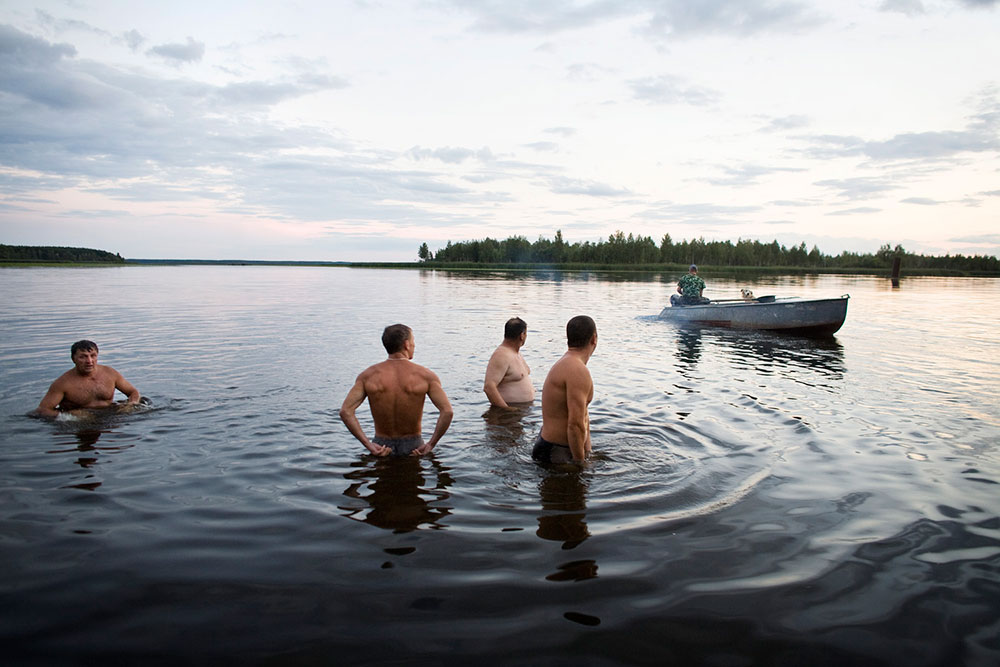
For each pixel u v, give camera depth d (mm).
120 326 12727
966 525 3424
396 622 2420
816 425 5543
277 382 7137
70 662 2150
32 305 17703
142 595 2596
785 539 3217
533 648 2268
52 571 2785
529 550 3051
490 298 23547
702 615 2502
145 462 4320
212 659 2180
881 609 2570
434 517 3447
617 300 22688
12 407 5816
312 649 2244
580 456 4316
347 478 4066
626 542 3152
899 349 10969
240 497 3709
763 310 13570
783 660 2229
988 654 2270
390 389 4539
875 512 3594
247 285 34188
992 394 6984
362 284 36656
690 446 4840
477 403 6312
